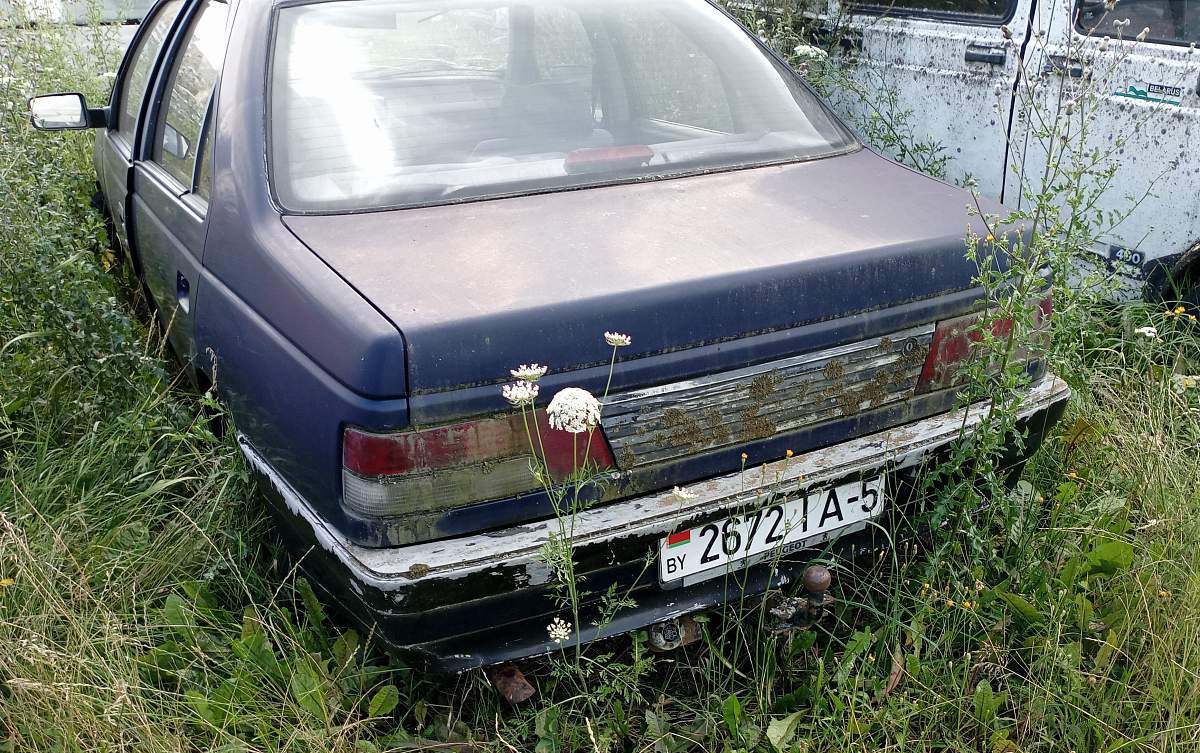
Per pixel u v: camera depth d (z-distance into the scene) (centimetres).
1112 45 418
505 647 228
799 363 237
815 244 245
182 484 313
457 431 209
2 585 258
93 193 484
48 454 318
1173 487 299
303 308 226
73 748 225
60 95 400
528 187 273
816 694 241
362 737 241
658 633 246
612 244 242
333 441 214
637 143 299
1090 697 246
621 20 325
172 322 333
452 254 236
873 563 272
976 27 477
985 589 265
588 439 220
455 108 290
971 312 259
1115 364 370
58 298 332
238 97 282
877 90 532
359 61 293
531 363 212
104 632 248
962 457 253
